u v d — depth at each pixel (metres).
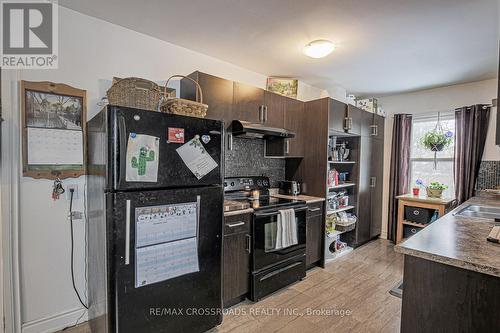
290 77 3.39
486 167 3.37
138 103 1.76
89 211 1.93
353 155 3.81
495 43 2.37
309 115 3.30
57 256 1.95
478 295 1.07
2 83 1.74
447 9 1.84
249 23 2.11
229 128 2.50
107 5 1.89
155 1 1.83
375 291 2.53
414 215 3.65
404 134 4.05
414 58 2.74
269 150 3.22
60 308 1.97
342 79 3.46
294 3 1.82
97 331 1.68
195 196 1.71
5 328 1.75
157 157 1.55
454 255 1.09
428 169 3.99
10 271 1.76
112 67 2.15
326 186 3.13
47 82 1.87
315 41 2.38
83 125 2.01
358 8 1.85
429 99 3.90
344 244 3.60
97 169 1.64
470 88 3.53
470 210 2.22
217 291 1.86
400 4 1.79
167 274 1.60
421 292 1.22
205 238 1.78
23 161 1.80
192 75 2.35
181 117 1.65
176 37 2.37
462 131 3.49
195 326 1.75
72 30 1.97
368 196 3.95
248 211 2.30
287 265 2.61
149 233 1.52
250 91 2.69
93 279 1.80
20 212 1.81
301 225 2.77
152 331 1.55
